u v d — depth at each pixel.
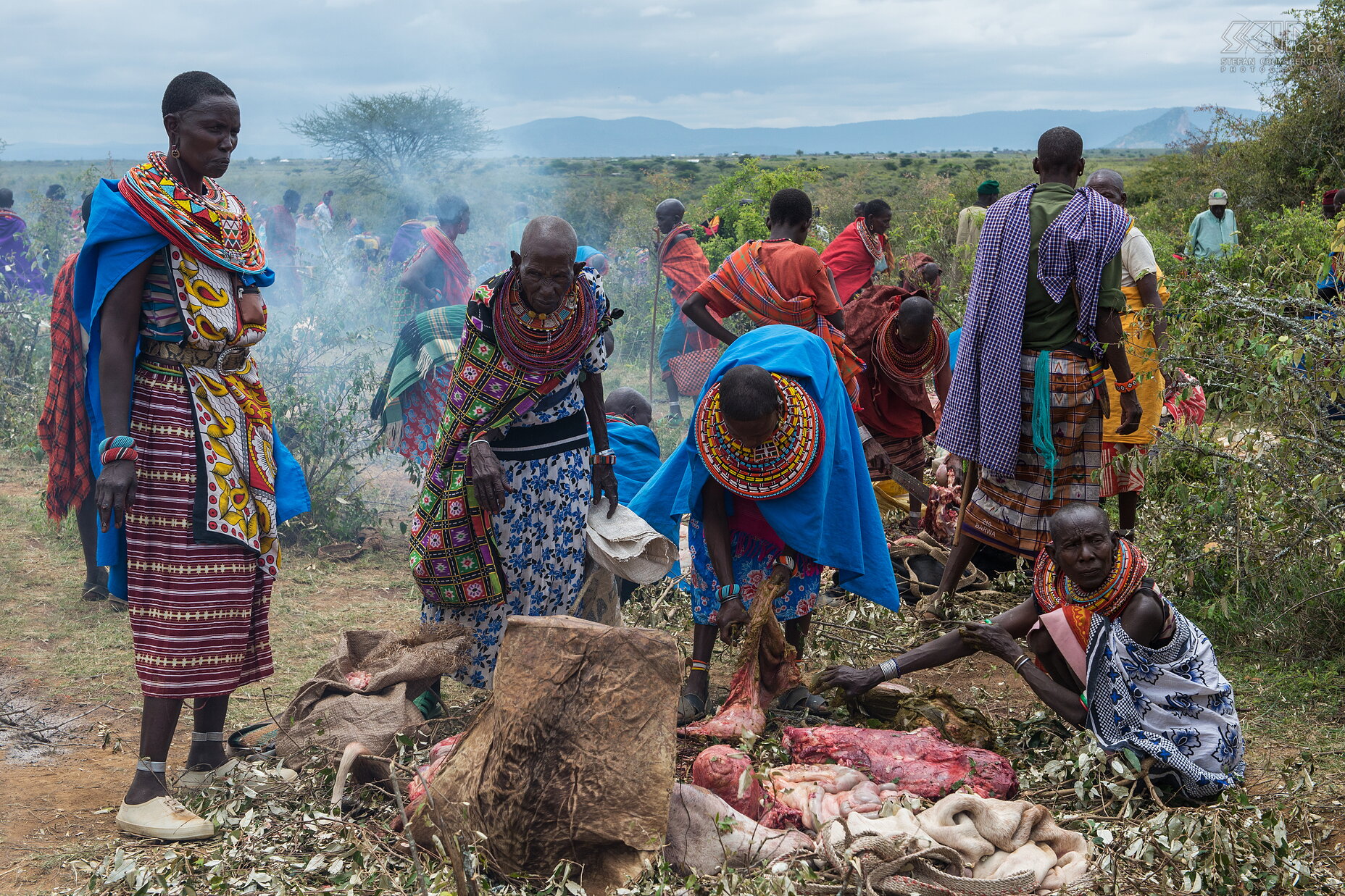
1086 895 2.99
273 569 3.81
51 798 3.66
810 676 4.69
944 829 3.12
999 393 5.21
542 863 3.06
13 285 11.15
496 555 4.04
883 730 3.76
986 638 3.92
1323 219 13.07
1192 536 5.40
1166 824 3.19
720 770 3.42
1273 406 4.88
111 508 3.28
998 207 5.26
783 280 6.15
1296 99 18.92
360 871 3.04
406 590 6.07
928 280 8.16
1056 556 3.73
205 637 3.53
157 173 3.49
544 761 3.11
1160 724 3.60
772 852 3.13
